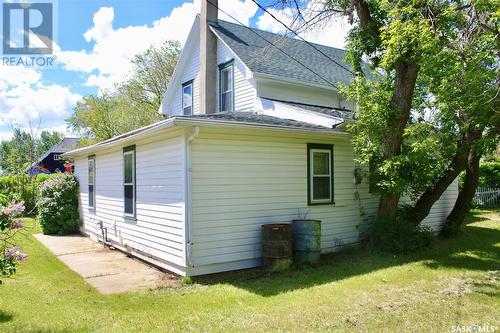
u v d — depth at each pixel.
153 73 27.39
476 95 8.05
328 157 9.74
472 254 9.35
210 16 14.30
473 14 7.97
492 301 5.64
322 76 13.82
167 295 6.28
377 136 8.96
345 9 9.93
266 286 6.66
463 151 10.52
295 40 16.23
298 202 8.97
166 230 7.94
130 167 9.85
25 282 7.15
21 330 4.59
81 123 29.31
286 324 4.76
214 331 4.57
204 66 14.07
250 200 8.13
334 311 5.24
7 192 6.59
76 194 14.53
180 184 7.40
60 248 11.04
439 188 10.96
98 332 4.57
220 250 7.63
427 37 7.49
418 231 9.97
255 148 8.27
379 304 5.54
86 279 7.46
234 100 13.20
